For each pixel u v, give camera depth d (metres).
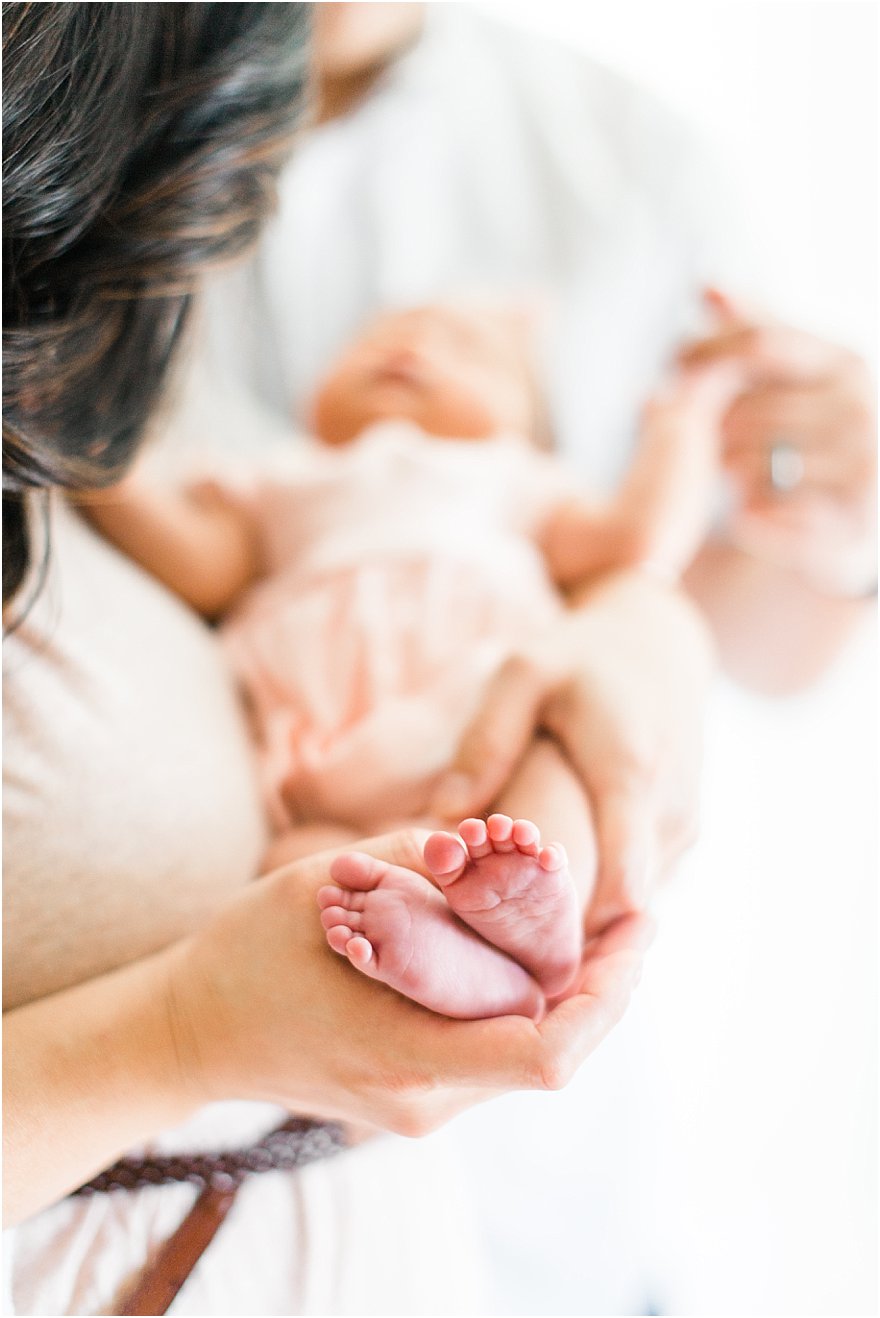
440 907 0.49
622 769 0.67
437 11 1.41
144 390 0.68
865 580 1.12
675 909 0.98
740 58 1.28
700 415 1.06
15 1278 0.57
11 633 0.62
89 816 0.61
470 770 0.68
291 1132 0.63
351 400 1.19
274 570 1.01
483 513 0.99
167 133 0.57
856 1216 0.92
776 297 1.20
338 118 1.39
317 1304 0.60
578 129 1.37
